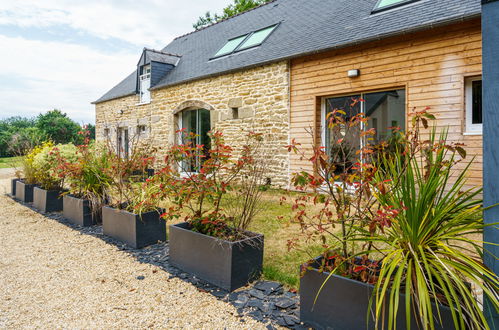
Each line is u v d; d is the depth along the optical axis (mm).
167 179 3320
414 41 5277
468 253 2975
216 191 2969
